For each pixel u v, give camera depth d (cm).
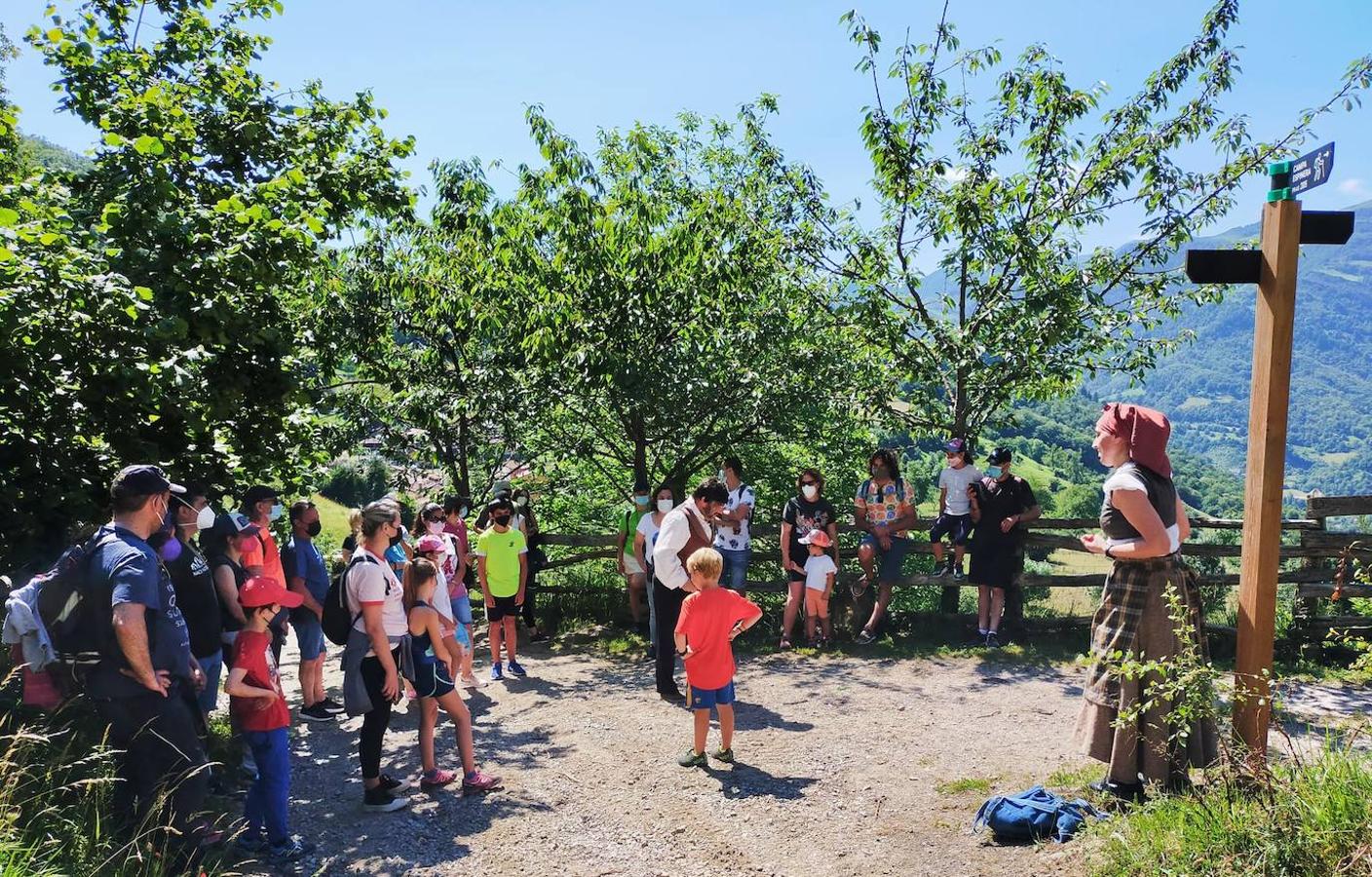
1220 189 921
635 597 980
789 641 898
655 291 1019
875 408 1023
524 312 1050
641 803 520
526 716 695
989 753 580
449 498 847
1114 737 440
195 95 805
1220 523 857
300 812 514
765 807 510
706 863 445
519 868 443
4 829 351
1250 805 365
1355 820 338
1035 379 956
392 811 512
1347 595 792
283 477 805
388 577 514
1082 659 433
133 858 379
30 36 769
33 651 384
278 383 703
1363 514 802
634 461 1154
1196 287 938
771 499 1212
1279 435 421
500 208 1087
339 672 876
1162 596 427
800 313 1053
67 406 622
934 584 889
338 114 865
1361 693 664
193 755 397
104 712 382
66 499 593
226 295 630
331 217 832
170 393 603
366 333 1098
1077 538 869
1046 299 884
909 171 962
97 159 725
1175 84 943
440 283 1093
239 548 593
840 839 464
